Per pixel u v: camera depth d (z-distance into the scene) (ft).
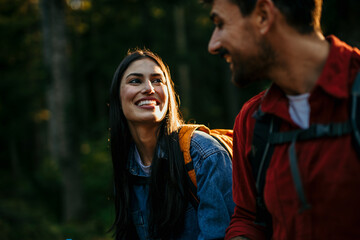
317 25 3.63
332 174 3.33
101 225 33.60
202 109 75.87
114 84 6.07
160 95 5.81
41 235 26.86
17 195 42.52
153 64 5.90
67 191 35.42
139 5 45.60
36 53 60.75
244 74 3.73
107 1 49.60
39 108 66.44
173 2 39.60
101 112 78.13
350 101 3.33
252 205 4.61
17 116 64.08
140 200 6.06
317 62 3.55
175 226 5.57
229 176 5.44
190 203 5.64
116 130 6.17
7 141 69.51
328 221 3.38
